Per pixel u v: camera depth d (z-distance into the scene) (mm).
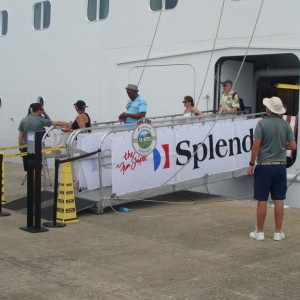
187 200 8742
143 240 5973
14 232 6234
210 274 4770
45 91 13547
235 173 8758
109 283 4496
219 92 9969
